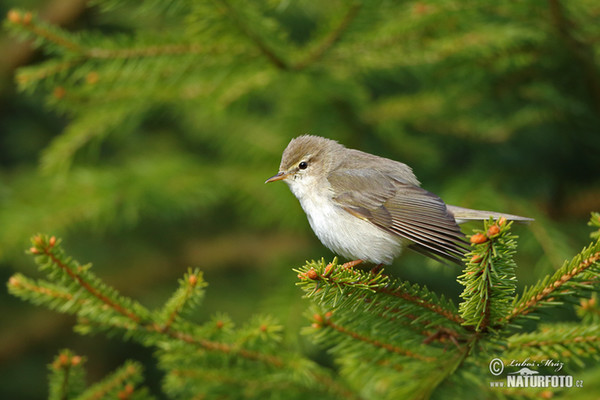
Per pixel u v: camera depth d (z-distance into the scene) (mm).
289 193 13352
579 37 9617
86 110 11000
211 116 13805
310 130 13531
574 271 5605
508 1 9117
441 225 8016
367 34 9516
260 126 14898
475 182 12172
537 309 5820
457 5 9195
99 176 12836
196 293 6816
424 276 13906
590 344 6223
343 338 6777
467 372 6363
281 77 11391
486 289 5422
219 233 16359
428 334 6672
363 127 13328
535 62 10836
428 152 13227
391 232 8281
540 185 12492
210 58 9562
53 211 11969
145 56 9344
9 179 14383
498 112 12758
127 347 15422
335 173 9055
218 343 7117
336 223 8828
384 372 6863
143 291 15320
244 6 8672
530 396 6512
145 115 12586
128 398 6914
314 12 14555
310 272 6055
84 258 15773
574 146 12484
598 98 11008
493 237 5273
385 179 8852
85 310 6816
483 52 10070
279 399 7297
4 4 14922
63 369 6762
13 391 14469
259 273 15055
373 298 6371
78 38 9047
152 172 13312
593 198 12242
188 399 7586
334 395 7344
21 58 14875
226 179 13727
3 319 15117
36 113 16109
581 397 6844
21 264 14453
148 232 16250
